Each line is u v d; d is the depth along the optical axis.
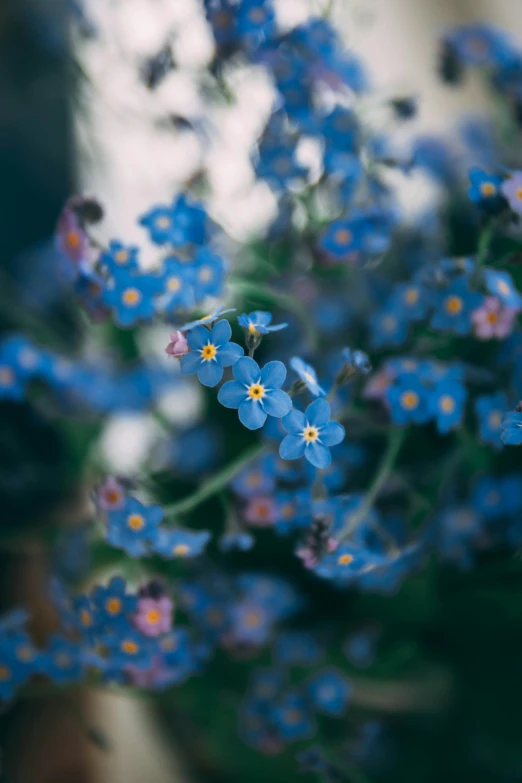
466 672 0.20
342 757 0.21
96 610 0.18
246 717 0.20
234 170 0.22
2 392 0.22
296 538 0.21
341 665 0.21
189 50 0.22
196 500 0.18
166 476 0.22
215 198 0.21
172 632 0.19
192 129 0.21
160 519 0.18
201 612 0.20
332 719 0.21
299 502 0.18
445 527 0.19
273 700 0.20
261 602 0.20
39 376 0.22
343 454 0.19
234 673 0.21
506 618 0.20
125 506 0.18
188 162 0.22
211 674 0.21
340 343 0.20
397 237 0.21
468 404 0.20
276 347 0.20
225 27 0.19
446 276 0.18
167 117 0.22
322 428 0.15
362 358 0.17
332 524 0.18
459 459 0.19
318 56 0.20
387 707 0.21
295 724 0.20
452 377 0.18
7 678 0.19
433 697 0.21
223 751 0.22
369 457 0.20
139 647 0.18
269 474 0.19
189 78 0.21
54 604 0.20
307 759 0.19
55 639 0.19
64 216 0.18
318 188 0.20
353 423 0.19
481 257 0.18
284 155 0.20
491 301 0.18
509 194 0.17
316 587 0.21
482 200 0.18
